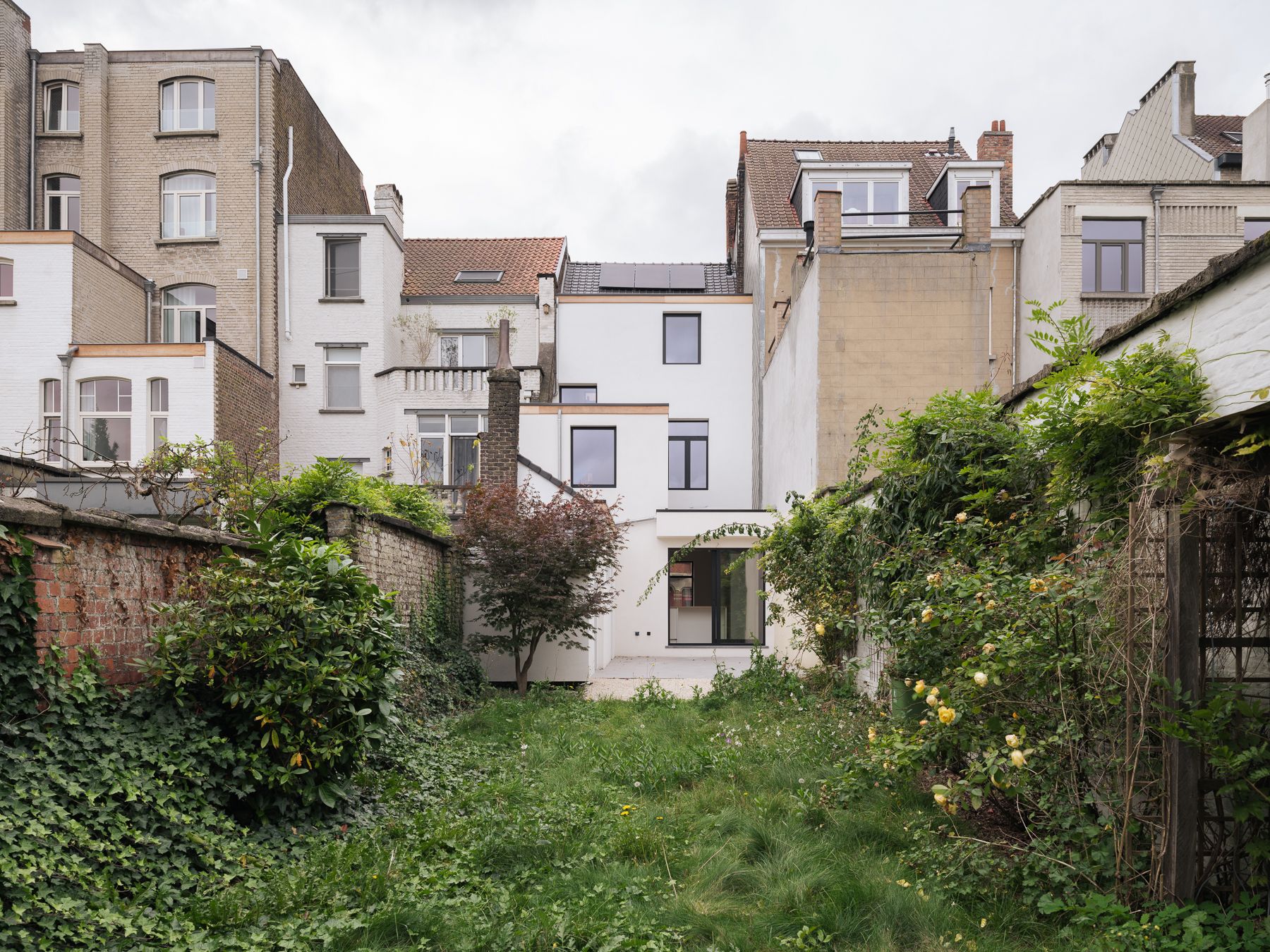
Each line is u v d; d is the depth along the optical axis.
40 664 4.07
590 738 8.38
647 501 22.28
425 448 22.09
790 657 14.61
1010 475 5.91
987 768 4.08
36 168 22.70
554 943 3.67
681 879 4.57
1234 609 3.74
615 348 25.23
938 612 4.88
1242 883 3.66
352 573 5.83
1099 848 3.98
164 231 23.02
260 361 22.70
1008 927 3.84
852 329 15.20
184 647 4.96
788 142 27.05
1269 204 17.95
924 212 18.36
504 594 12.80
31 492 8.90
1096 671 4.08
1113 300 17.73
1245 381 3.91
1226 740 3.53
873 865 4.56
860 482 10.16
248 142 22.81
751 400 25.09
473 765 7.20
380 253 23.33
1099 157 25.98
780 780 6.23
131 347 18.70
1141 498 4.00
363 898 4.04
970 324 15.13
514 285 25.98
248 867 4.39
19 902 3.23
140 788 4.18
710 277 28.08
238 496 8.41
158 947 3.44
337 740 5.31
